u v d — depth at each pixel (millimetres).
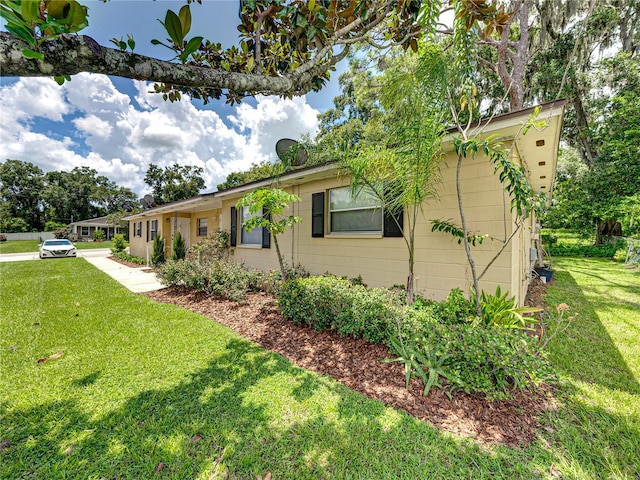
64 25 1001
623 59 11812
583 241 17188
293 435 2055
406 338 3021
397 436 2039
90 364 3166
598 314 5180
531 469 1773
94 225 39906
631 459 1852
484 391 2354
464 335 2695
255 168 24734
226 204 9344
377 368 2945
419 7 2314
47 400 2508
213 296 6195
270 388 2656
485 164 3949
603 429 2133
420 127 3160
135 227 17891
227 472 1764
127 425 2189
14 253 21031
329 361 3156
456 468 1780
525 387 2484
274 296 5852
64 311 5289
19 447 1979
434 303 3697
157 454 1899
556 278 9125
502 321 3137
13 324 4551
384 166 3514
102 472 1775
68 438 2062
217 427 2143
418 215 4664
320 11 1769
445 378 2713
